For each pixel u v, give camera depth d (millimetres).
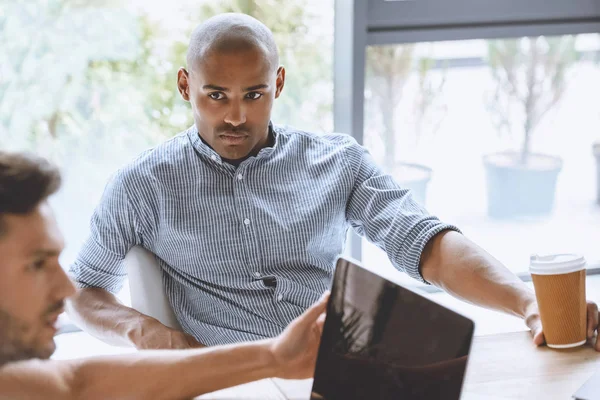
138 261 1933
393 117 3049
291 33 2945
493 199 3240
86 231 2990
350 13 2844
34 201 1038
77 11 2789
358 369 1229
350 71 2912
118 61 2861
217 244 1927
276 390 1348
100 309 1874
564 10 3027
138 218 1921
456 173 3176
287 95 3008
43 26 2775
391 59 2973
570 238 3346
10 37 2756
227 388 1348
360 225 2062
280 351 1331
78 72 2840
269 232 1940
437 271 1866
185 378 1318
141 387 1310
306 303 1943
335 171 2020
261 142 1969
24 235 1032
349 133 2980
